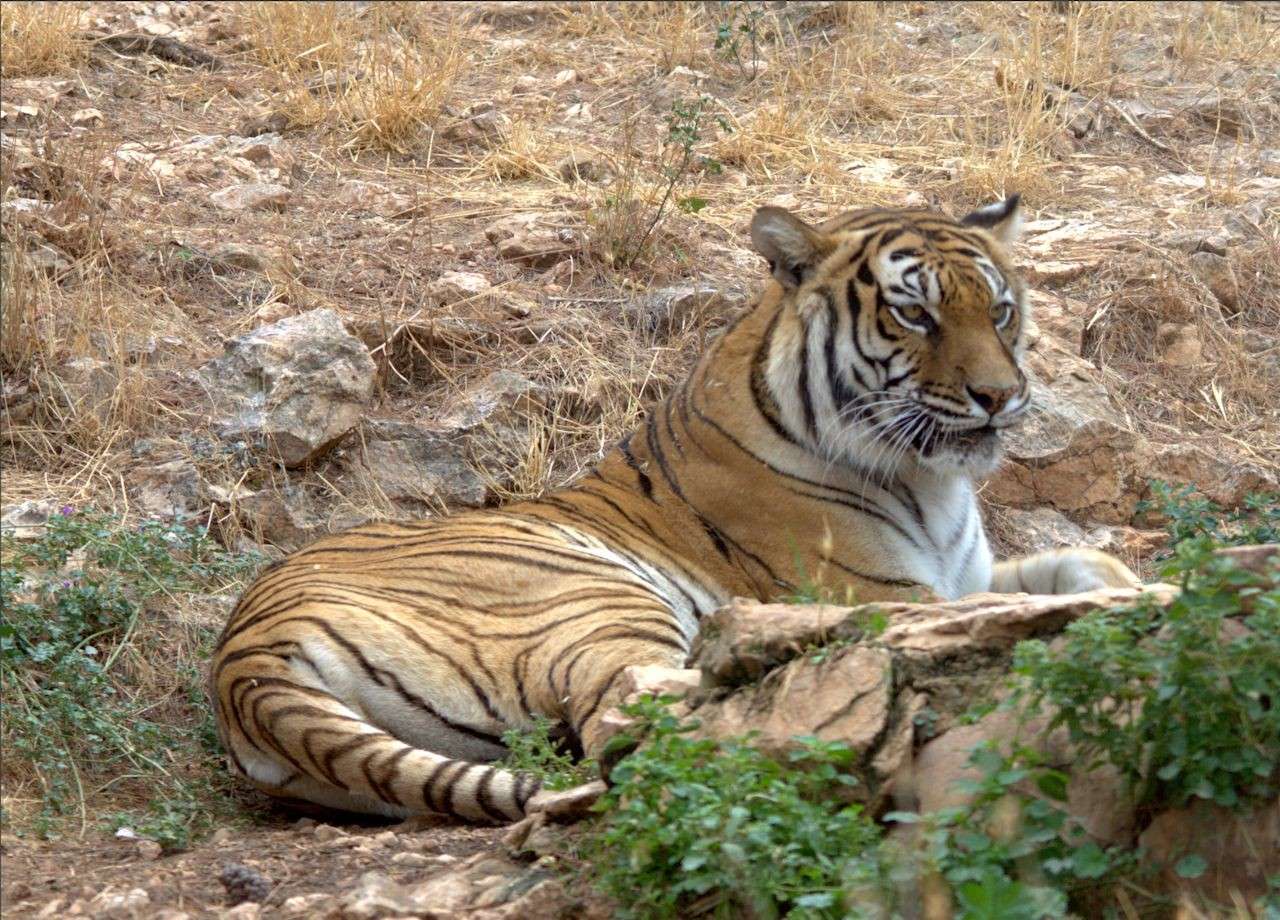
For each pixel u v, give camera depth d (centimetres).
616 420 1330
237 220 1525
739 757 663
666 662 889
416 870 744
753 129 1766
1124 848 658
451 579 941
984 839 642
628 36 2033
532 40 2009
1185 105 1895
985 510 1345
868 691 697
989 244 1034
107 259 1393
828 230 1038
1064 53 1916
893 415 998
